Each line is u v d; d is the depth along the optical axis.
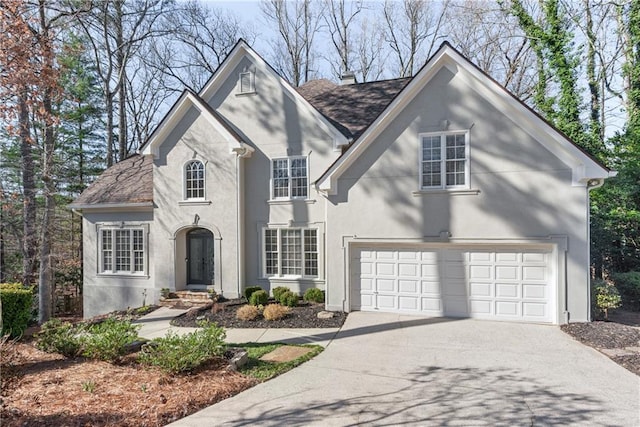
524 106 11.23
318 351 9.16
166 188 16.94
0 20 11.30
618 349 8.97
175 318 13.23
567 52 18.34
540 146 11.33
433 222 12.23
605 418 5.79
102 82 27.55
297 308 13.91
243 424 5.57
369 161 12.84
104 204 17.48
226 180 16.19
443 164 12.23
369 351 9.17
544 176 11.29
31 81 12.12
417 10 32.47
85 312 18.16
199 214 16.50
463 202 11.98
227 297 16.11
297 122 16.12
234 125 16.97
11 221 21.50
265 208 16.39
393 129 12.65
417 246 12.57
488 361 8.40
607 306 11.70
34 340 10.55
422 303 12.52
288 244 16.23
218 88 17.27
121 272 17.70
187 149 16.69
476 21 24.47
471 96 11.95
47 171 18.45
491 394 6.68
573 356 8.65
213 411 5.99
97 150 29.09
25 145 18.38
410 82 12.16
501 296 11.80
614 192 16.36
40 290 17.81
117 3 24.06
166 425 5.49
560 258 11.12
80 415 5.52
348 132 15.91
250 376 7.46
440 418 5.79
